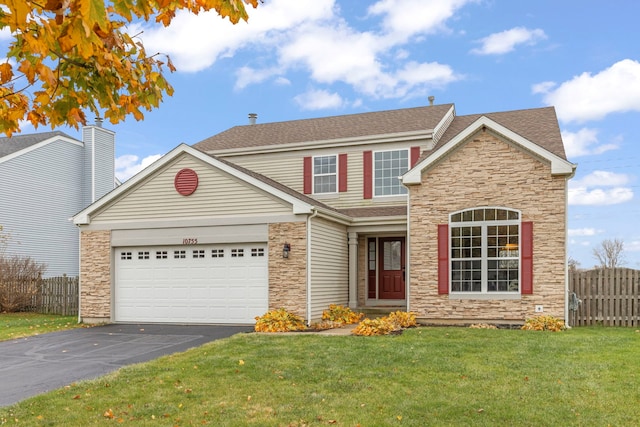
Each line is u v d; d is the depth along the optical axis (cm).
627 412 686
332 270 1769
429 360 979
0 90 436
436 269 1570
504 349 1082
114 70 451
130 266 1777
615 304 1534
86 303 1800
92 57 423
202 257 1703
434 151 1590
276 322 1473
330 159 2103
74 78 454
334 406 725
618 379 836
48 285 2194
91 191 3127
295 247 1595
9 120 447
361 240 1975
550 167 1484
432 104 2406
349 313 1717
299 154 2144
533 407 708
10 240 2662
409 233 1602
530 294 1484
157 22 459
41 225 2858
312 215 1595
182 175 1717
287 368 938
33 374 990
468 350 1072
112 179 3288
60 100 460
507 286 1511
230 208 1666
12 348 1288
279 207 1620
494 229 1533
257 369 935
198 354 1086
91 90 464
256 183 1638
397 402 736
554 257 1470
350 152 2070
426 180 1596
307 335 1311
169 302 1725
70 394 812
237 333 1437
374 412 698
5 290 2211
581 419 662
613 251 4381
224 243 1670
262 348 1123
